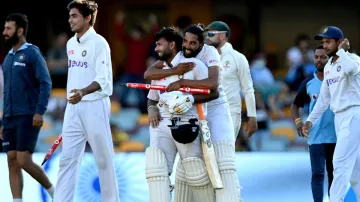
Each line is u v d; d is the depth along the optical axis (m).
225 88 36.53
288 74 67.00
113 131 57.22
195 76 29.78
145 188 38.94
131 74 64.88
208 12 75.81
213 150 29.55
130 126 60.84
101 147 32.88
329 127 34.75
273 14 77.31
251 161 39.59
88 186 38.28
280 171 39.53
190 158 29.84
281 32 77.38
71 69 32.75
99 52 32.38
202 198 30.50
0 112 56.72
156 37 30.23
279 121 61.16
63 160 32.69
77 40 32.69
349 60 31.78
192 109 29.91
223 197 29.98
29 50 35.38
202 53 30.33
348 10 78.06
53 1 72.31
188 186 31.08
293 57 66.94
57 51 65.06
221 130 30.58
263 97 63.03
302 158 39.69
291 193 39.38
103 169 33.06
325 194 38.66
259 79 63.22
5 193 39.03
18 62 35.28
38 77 35.19
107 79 32.59
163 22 75.62
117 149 56.19
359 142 32.38
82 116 32.59
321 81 35.59
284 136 59.44
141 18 75.19
